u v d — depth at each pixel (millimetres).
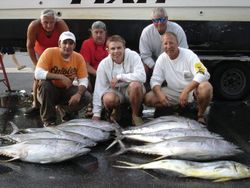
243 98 7480
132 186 3867
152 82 5652
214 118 6227
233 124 5902
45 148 4312
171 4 6996
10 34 7273
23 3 7113
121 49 5453
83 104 5746
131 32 7121
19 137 4676
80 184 3924
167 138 4508
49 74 5449
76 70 5641
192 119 5445
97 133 4906
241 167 3920
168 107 5766
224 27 7105
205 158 4266
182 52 5543
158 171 4137
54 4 7078
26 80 9797
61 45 5410
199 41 7195
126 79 5496
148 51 6344
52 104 5566
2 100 7293
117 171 4211
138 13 7039
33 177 4070
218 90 7422
